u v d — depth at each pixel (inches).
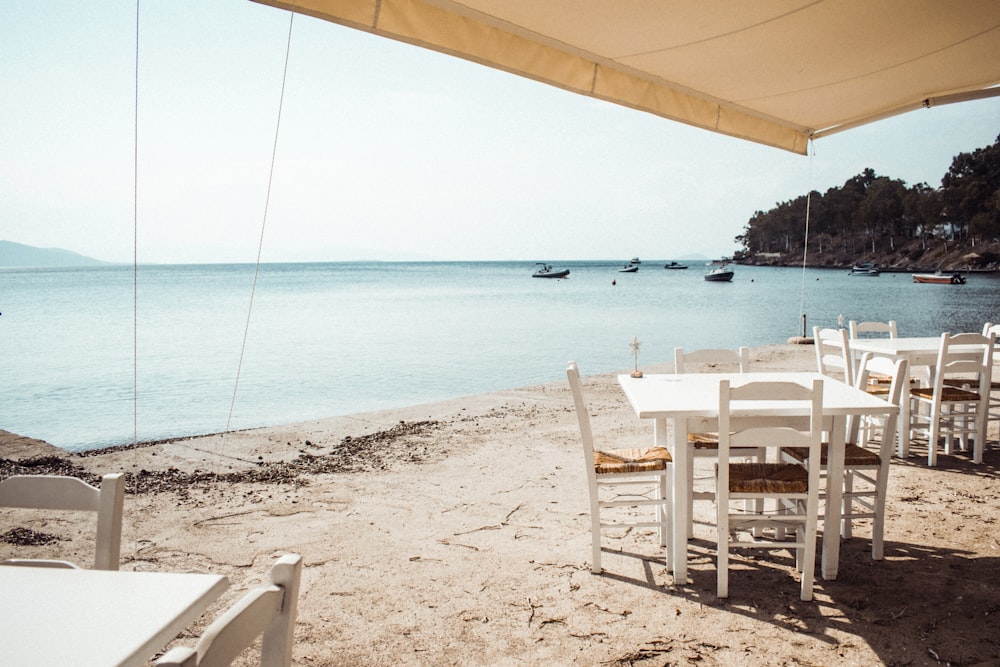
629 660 103.3
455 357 660.1
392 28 123.0
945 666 100.8
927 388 228.7
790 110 217.9
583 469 209.8
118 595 56.2
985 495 183.5
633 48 157.3
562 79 158.9
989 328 266.5
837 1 137.1
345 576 134.0
